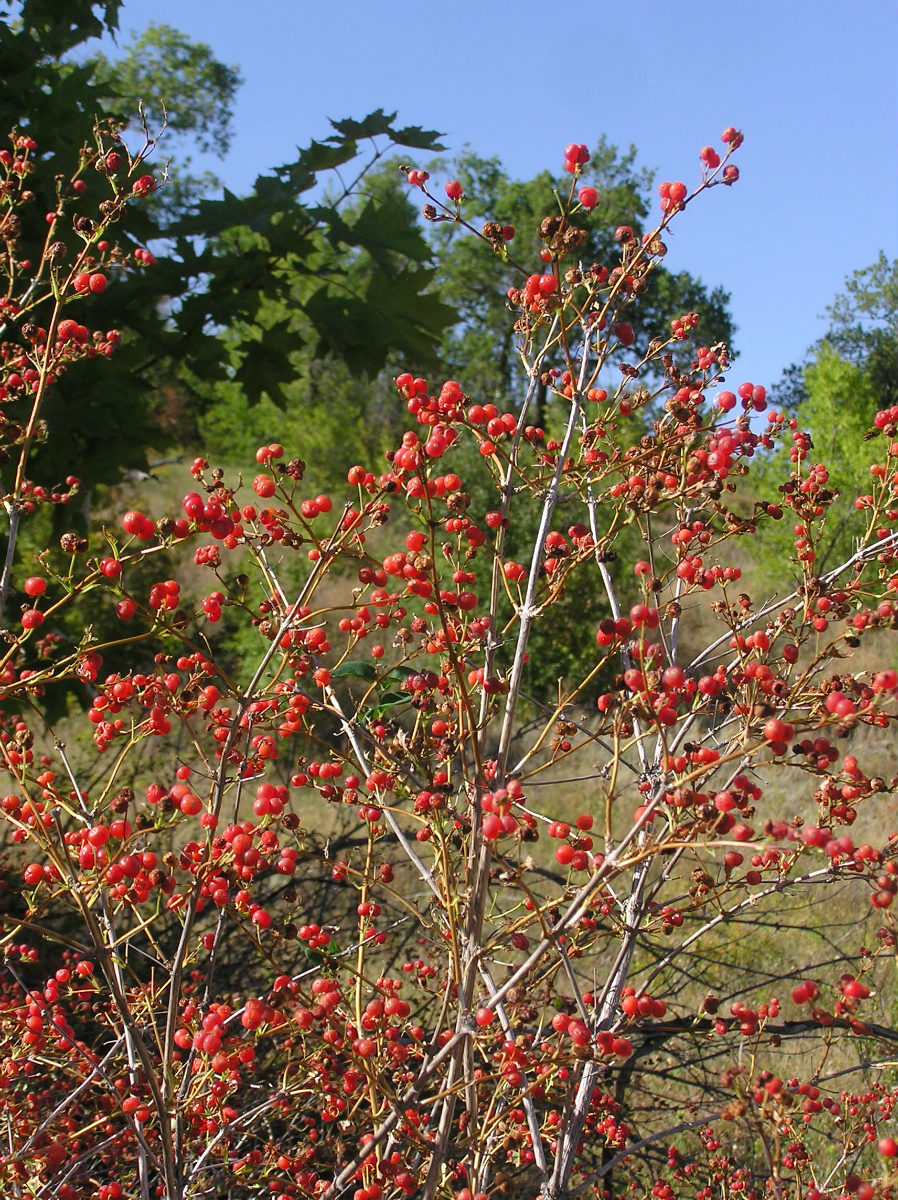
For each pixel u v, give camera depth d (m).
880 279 37.59
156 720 2.11
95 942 1.79
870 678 2.24
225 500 2.21
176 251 5.18
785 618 2.45
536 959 1.84
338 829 5.45
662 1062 4.65
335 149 5.24
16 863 4.34
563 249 2.28
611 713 2.17
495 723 8.30
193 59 29.53
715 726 2.38
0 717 2.28
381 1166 2.03
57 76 5.58
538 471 2.58
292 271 5.50
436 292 5.59
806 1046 4.88
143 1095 2.22
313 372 24.09
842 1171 3.33
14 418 4.63
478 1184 2.32
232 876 1.96
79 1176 2.71
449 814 2.18
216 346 5.43
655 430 2.38
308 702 2.33
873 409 18.67
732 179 2.29
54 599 4.84
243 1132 2.82
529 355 2.42
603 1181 3.66
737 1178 3.39
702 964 4.98
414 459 2.00
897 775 2.18
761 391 2.63
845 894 5.59
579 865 2.13
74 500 4.99
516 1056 2.17
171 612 2.10
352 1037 2.20
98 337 2.71
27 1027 2.37
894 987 4.67
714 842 1.63
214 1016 2.01
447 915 2.19
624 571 12.05
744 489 15.52
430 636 2.44
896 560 2.70
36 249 4.69
